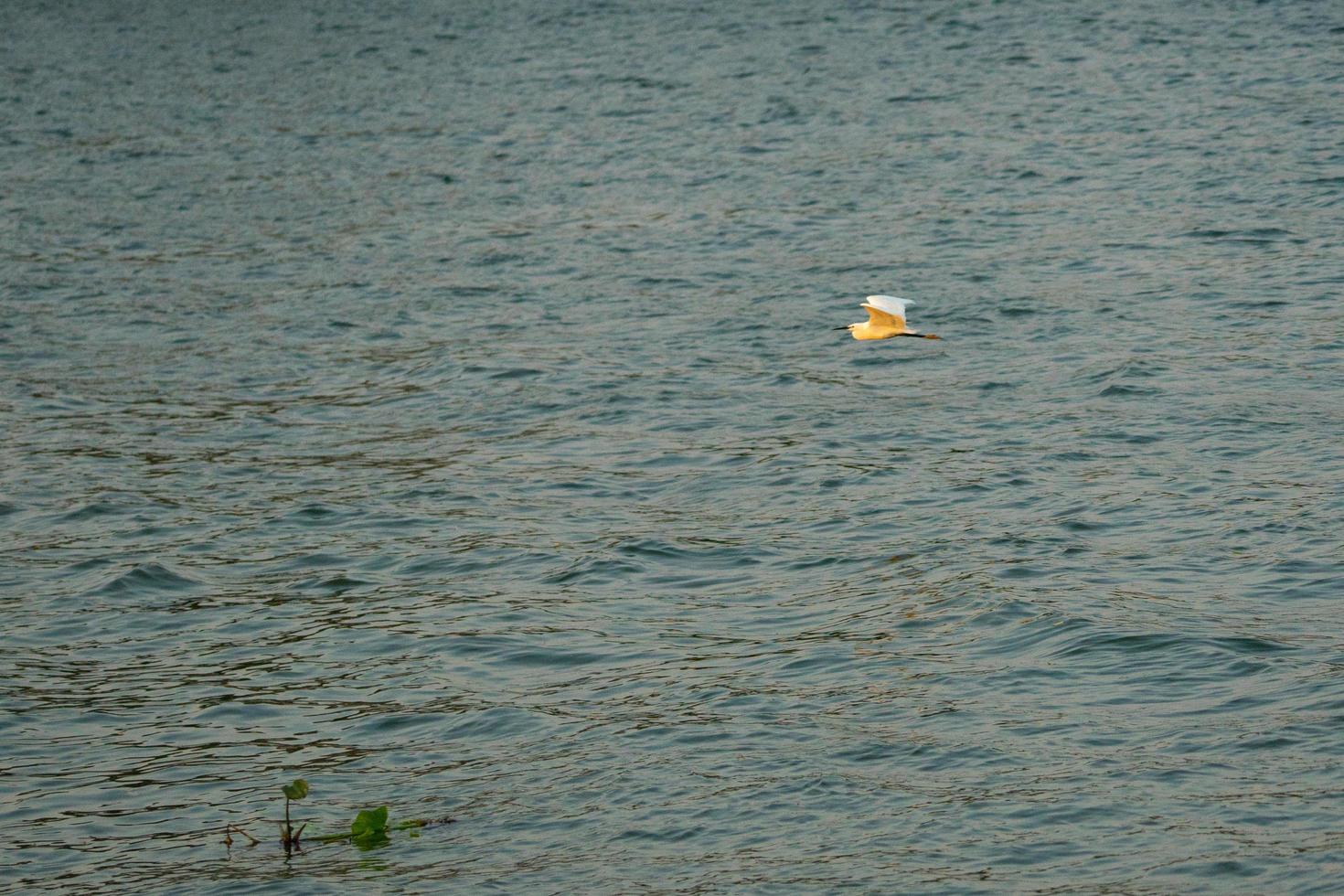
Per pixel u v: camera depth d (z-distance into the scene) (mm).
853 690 42000
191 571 53000
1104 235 88125
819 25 166375
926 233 91250
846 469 59031
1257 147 103750
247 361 76938
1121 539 50938
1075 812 35281
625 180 109000
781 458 60562
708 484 58688
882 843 34656
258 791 39031
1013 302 78000
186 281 91562
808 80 138375
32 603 50875
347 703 43375
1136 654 42625
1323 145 102688
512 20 185500
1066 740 38500
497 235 97438
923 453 60250
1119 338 71750
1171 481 55656
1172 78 127062
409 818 37281
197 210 108500
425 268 91500
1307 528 50594
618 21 179375
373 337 79750
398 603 49812
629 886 33719
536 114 133000
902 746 38812
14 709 43656
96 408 70750
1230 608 45250
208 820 37812
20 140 134000
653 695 42562
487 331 79500
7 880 35469
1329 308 73688
